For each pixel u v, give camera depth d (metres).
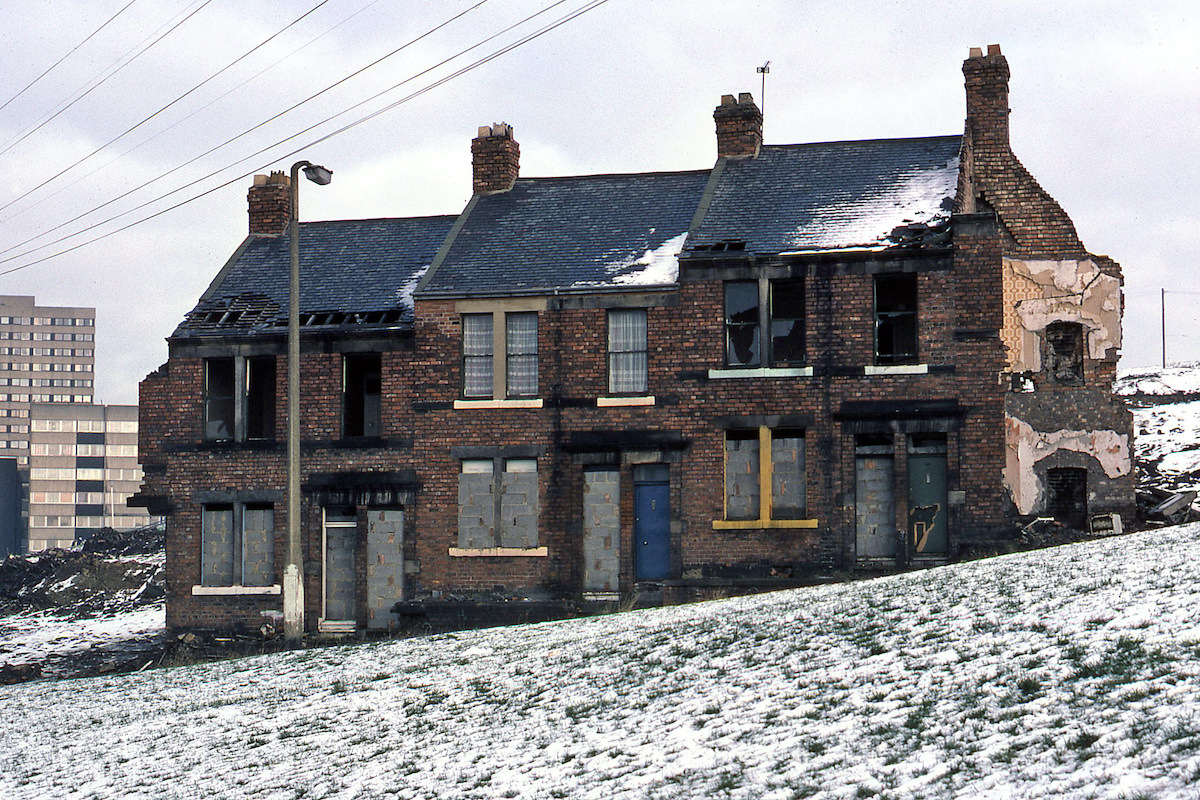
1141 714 11.07
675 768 12.71
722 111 35.66
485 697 18.56
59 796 16.42
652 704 16.06
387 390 33.06
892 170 33.66
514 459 32.31
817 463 30.52
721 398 31.11
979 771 10.59
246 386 34.28
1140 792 9.16
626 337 32.06
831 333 30.67
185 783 16.14
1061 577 19.06
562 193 36.38
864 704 13.73
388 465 32.91
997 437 29.81
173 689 24.30
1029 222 32.84
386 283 35.47
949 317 30.20
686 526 31.03
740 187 34.16
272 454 33.72
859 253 30.52
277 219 38.66
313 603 33.19
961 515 29.84
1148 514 31.72
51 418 187.62
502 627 27.56
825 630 18.77
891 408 30.27
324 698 20.67
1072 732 11.03
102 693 25.11
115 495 188.62
